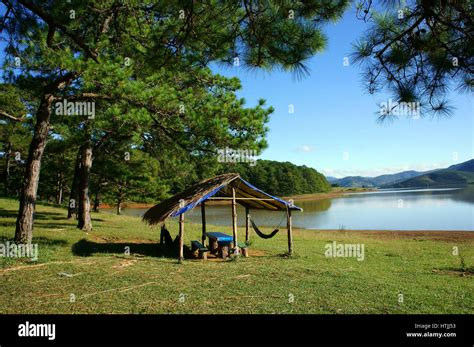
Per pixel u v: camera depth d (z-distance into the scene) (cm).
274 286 845
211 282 877
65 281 865
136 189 3002
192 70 1288
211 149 1325
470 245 1881
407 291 822
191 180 2105
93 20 1060
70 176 4234
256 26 498
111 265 1064
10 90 1823
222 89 1435
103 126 1305
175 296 754
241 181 1274
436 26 427
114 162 2641
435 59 449
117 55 1123
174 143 1422
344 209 5931
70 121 1638
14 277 896
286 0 463
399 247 1775
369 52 461
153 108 1234
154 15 982
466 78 442
